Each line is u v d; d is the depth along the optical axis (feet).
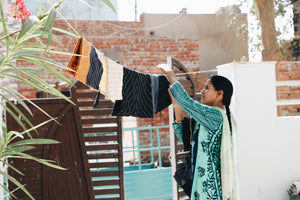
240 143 11.77
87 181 11.07
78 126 11.05
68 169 11.02
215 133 7.11
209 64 34.68
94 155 11.22
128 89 7.88
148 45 29.30
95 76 6.66
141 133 27.61
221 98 7.68
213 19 35.01
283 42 30.32
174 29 34.09
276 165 12.04
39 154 10.81
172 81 7.66
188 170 8.00
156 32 33.55
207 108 7.05
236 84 11.76
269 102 12.05
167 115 28.27
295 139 12.25
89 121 11.16
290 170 12.15
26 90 24.59
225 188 7.08
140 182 15.90
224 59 35.01
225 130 7.17
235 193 7.33
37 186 10.77
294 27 30.60
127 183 15.76
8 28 14.05
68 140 11.05
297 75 29.76
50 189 10.85
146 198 15.30
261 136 11.94
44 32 4.35
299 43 30.68
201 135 7.31
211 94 7.68
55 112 10.93
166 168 16.84
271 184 11.96
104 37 28.32
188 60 30.27
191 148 8.25
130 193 15.44
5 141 5.51
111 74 7.27
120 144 11.30
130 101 7.94
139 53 29.12
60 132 11.00
